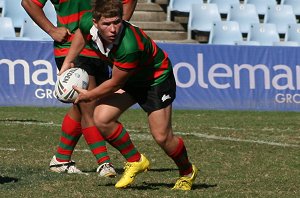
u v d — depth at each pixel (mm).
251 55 50188
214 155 28469
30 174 22609
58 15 23453
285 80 50688
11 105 46625
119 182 20078
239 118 44562
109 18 17719
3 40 46531
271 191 20562
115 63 18609
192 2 63250
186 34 61844
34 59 47094
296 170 25078
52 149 29000
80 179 21922
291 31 61969
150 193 19562
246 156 28391
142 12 62562
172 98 19688
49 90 47281
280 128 39812
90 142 22719
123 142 19922
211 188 20828
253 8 62938
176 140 19969
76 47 20453
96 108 19891
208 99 49344
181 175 20609
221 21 59625
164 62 19438
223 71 49688
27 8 23547
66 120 23344
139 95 19562
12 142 30781
